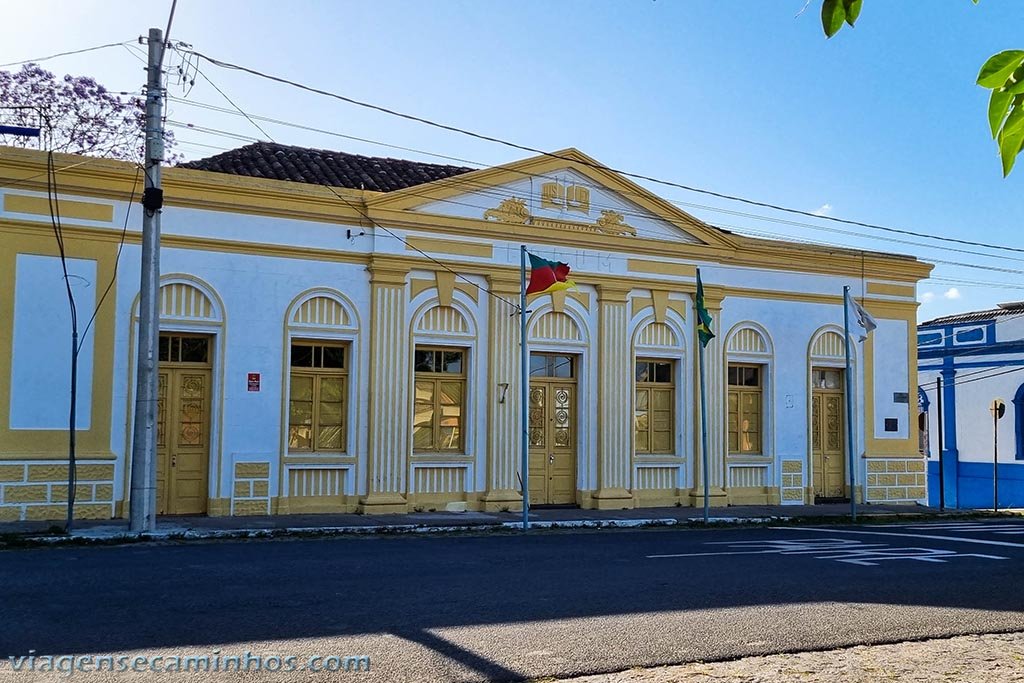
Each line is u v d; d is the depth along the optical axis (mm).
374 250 18500
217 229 17266
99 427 16281
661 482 21312
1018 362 31250
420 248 18891
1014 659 7484
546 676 6820
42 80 25469
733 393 22500
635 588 10250
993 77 2980
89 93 25906
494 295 19578
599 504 20297
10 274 15797
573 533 16750
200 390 17312
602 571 11445
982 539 16062
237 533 14875
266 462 17531
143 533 14430
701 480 21625
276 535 15094
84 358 16219
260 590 9586
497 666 7000
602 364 20547
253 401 17469
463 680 6633
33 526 15133
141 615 8250
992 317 32219
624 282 20828
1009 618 9172
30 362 15867
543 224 20016
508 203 19766
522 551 13406
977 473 32188
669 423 21672
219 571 10781
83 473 16125
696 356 21719
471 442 19312
